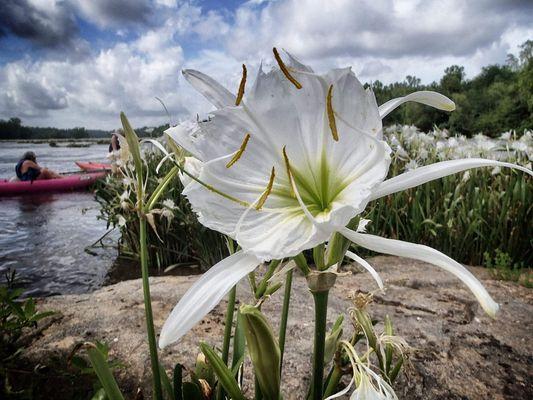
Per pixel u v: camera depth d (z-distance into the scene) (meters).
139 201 1.06
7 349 2.02
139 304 2.62
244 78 0.83
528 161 4.63
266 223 0.85
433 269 3.63
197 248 4.86
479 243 4.54
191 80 0.85
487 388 1.90
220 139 0.86
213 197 0.85
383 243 0.74
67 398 1.89
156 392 1.10
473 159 0.79
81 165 14.24
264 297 0.95
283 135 0.85
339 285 3.13
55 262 5.32
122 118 1.01
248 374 1.81
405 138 5.96
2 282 4.66
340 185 0.85
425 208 4.83
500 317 2.59
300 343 2.11
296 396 1.76
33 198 10.34
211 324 2.34
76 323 2.33
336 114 0.82
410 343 2.20
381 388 0.85
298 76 0.82
